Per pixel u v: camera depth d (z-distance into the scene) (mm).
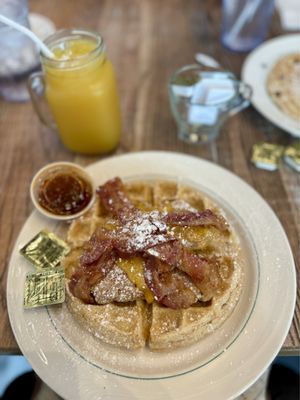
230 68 400
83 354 221
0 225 295
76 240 264
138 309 232
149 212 250
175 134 351
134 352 224
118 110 328
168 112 369
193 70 335
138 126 359
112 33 447
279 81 364
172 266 229
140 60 417
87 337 229
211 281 230
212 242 245
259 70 377
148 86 392
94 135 321
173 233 237
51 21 464
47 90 302
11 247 282
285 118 332
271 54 392
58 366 215
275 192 305
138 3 487
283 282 243
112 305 234
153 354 222
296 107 339
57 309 239
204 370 213
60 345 224
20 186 321
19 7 365
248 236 267
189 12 470
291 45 400
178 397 203
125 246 230
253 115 360
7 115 380
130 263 234
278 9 465
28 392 325
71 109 300
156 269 228
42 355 219
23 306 237
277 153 326
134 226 238
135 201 280
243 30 414
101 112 306
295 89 356
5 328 240
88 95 293
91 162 337
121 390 207
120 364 218
